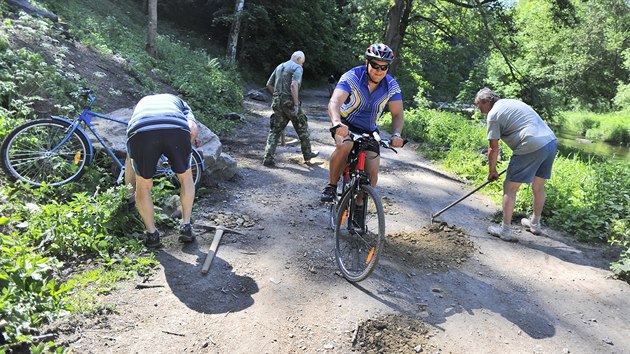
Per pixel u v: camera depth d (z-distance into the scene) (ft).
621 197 20.26
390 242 15.71
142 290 11.34
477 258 15.33
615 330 11.88
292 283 12.35
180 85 36.17
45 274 10.75
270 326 10.52
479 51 65.67
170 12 80.02
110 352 9.15
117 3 63.98
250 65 84.99
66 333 9.44
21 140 15.20
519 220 19.39
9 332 8.64
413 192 22.20
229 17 69.97
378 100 13.38
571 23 63.46
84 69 27.30
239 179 20.89
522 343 10.94
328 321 10.88
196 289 11.60
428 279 13.47
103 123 18.16
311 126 41.01
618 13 89.10
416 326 11.09
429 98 69.82
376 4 70.69
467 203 21.21
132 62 33.81
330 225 16.12
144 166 12.30
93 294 10.79
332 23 98.27
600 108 117.80
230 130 32.73
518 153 16.33
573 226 18.63
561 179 22.36
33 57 21.21
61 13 37.47
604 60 97.96
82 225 12.85
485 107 17.38
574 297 13.38
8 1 28.12
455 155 29.48
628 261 14.69
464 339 10.82
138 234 13.73
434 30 67.56
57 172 15.88
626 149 88.69
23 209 13.06
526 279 14.24
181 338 9.82
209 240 14.32
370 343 10.29
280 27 89.51
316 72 100.53
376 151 13.17
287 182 21.31
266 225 16.01
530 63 95.30
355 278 12.38
